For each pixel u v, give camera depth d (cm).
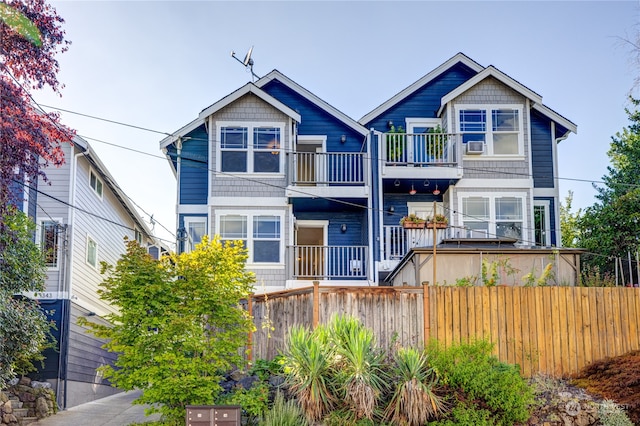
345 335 1083
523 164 2019
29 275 1402
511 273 1491
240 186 1964
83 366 1769
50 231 1661
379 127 2136
